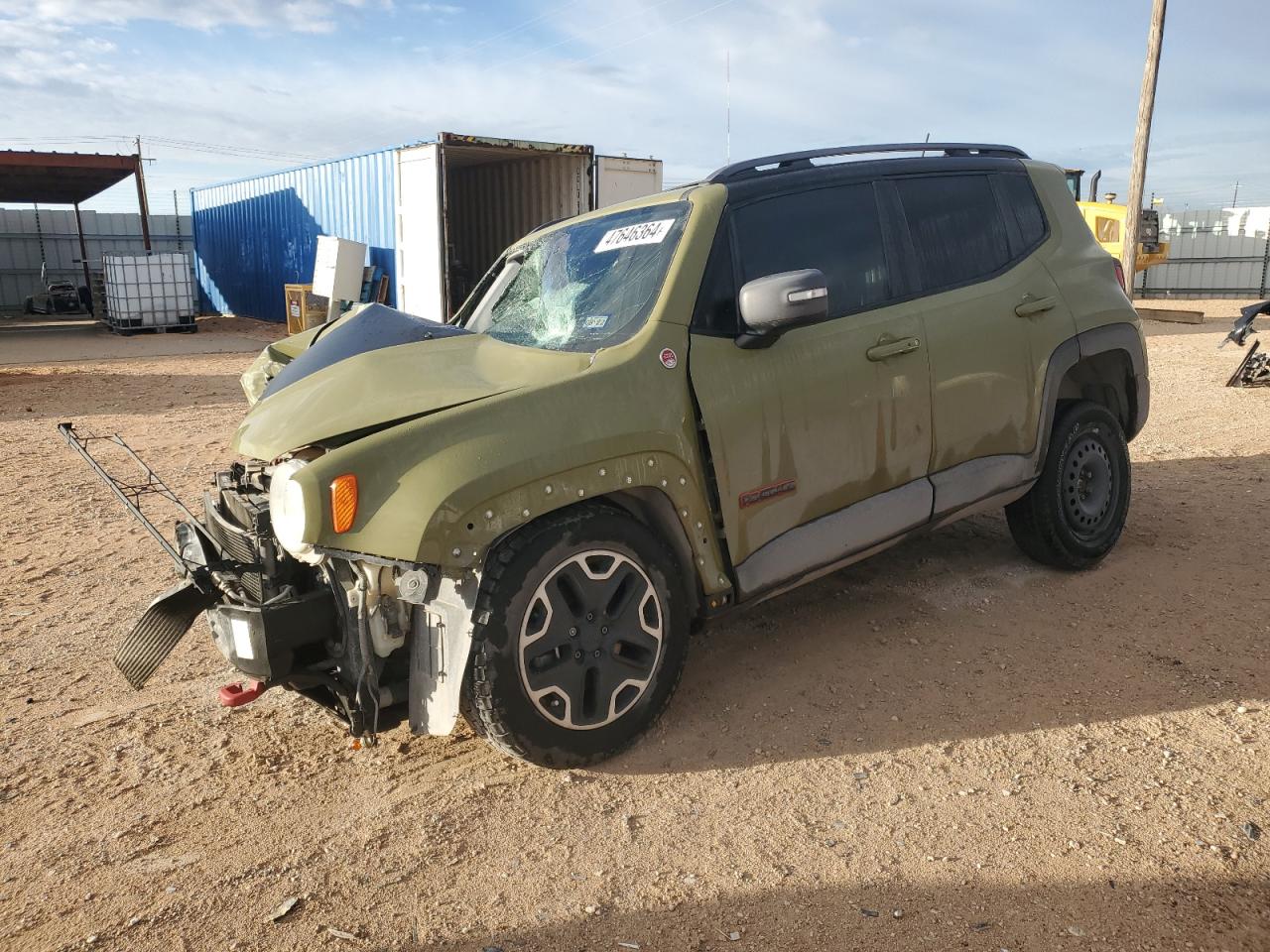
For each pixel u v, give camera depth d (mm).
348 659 2869
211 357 18141
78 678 3920
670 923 2316
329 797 2969
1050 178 4684
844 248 3762
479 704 2824
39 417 11023
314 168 21609
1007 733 3158
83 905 2486
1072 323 4371
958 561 4828
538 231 4367
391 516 2650
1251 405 8836
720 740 3213
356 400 3002
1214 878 2365
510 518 2777
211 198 29672
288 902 2459
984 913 2285
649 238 3555
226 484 3314
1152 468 6559
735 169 3658
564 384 2982
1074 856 2484
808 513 3523
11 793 3059
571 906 2396
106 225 35656
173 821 2869
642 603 3088
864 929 2256
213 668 4004
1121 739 3076
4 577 5230
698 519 3236
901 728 3230
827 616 4238
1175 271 30609
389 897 2467
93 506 6758
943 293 3994
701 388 3234
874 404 3660
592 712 3025
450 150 14930
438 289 15422
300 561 2867
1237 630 3822
